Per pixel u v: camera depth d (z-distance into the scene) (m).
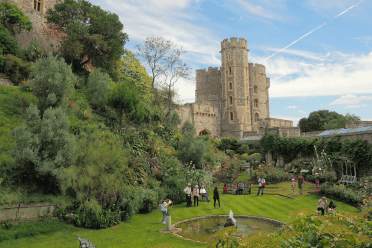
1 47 21.67
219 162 30.86
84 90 24.47
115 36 29.31
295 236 4.85
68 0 29.39
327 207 12.07
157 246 5.63
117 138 18.05
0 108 16.31
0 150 12.95
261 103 60.31
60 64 15.21
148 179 17.30
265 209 15.54
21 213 10.78
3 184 11.27
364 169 18.59
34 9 31.42
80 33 26.23
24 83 19.91
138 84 37.16
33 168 11.90
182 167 22.34
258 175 25.19
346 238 4.35
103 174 12.62
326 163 21.92
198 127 49.59
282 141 29.19
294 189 18.95
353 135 19.88
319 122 64.19
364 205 12.58
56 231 10.70
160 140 23.52
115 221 12.32
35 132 12.44
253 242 4.84
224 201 18.16
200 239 10.36
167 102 32.75
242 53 55.78
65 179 11.78
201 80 62.19
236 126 50.12
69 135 14.37
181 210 15.68
